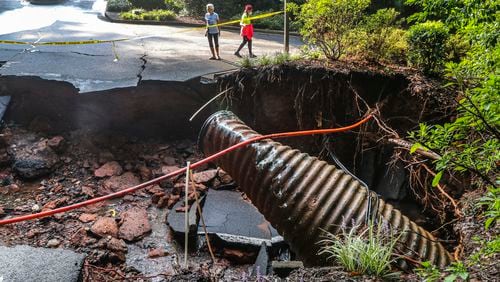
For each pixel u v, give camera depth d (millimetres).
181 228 5875
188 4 16016
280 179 4406
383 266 3100
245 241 5738
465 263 3160
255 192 4629
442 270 3066
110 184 6754
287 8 8953
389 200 7738
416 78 7637
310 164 4477
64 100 7727
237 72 7922
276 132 8273
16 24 13539
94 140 7590
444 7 4270
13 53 8992
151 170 7301
